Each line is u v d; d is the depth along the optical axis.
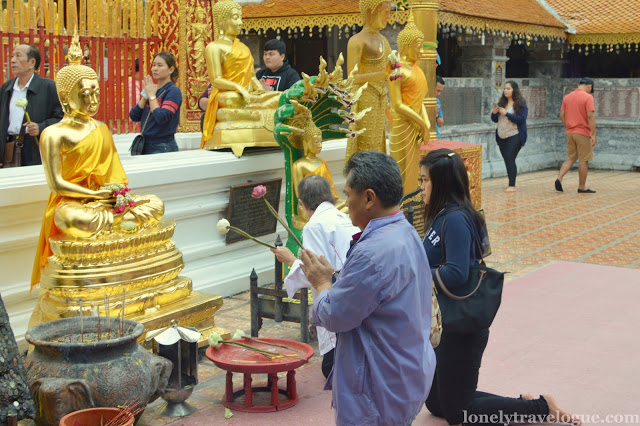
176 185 6.85
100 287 5.14
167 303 5.55
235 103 7.45
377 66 7.29
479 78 16.50
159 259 5.51
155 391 4.41
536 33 16.52
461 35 16.41
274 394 4.74
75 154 5.30
